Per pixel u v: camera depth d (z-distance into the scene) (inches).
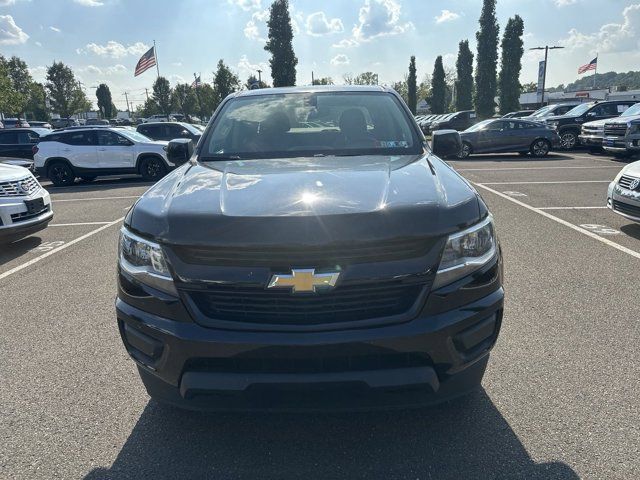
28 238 296.5
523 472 94.1
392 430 107.6
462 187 102.9
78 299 191.0
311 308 85.8
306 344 84.6
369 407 91.5
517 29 1772.9
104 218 351.3
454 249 89.1
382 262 85.8
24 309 182.4
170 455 102.1
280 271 85.0
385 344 85.4
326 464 98.3
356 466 97.4
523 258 221.9
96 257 249.1
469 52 2224.4
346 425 109.7
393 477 94.3
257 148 137.3
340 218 86.4
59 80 2915.8
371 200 92.1
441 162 124.6
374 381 86.4
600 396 116.7
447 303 88.6
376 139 138.5
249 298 86.8
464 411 113.0
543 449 100.0
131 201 425.1
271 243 84.4
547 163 610.5
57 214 375.9
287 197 94.7
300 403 90.5
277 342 85.0
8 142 716.7
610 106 772.6
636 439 101.7
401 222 86.9
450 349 89.3
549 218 300.4
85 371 136.0
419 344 86.6
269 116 147.3
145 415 115.6
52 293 198.7
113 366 138.4
